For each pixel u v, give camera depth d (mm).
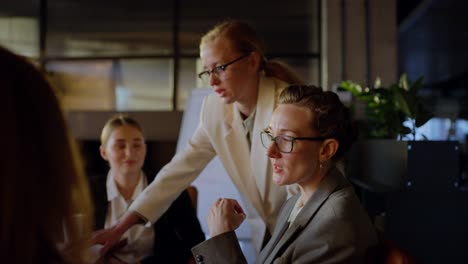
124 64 4906
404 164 2078
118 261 1396
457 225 2078
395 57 4406
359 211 942
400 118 2496
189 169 1605
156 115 4547
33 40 4969
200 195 2977
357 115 3904
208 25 4816
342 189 988
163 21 4855
